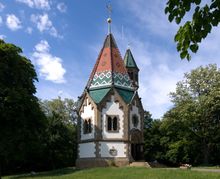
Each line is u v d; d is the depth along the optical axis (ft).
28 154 230.89
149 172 130.82
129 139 191.42
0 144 159.43
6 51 165.78
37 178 145.18
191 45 32.42
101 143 188.34
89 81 205.36
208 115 212.84
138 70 235.20
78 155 197.16
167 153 256.32
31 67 179.83
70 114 307.99
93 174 136.67
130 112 195.31
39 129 173.58
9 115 157.99
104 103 192.03
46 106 302.45
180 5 31.40
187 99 223.10
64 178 132.36
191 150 242.78
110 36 213.46
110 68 201.57
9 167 238.27
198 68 225.76
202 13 30.91
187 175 119.34
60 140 239.30
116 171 139.95
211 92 211.61
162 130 261.24
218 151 243.40
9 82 167.63
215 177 113.70
